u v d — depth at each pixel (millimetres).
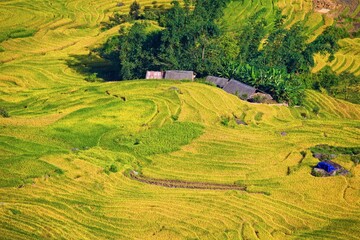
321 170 80188
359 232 67188
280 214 70688
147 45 113938
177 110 95812
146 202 71875
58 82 111812
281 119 97625
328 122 96125
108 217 68438
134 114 93625
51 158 79938
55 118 92375
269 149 85688
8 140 84188
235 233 66375
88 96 100625
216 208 71250
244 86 105875
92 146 85062
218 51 113062
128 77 111250
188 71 109562
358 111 105562
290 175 79125
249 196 74125
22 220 66812
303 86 107812
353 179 78812
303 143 87875
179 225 67438
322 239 65875
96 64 120312
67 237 64500
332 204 73125
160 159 82625
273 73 107188
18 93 104500
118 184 76312
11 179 74562
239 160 82750
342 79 116062
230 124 93188
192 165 81312
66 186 74500
